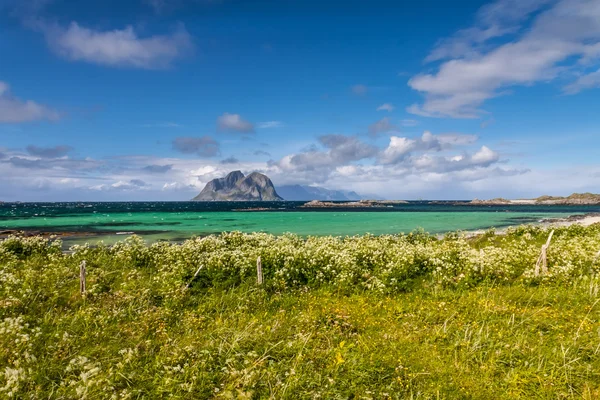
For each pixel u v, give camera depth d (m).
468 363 7.72
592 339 8.34
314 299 12.71
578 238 23.02
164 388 6.74
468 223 59.06
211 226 54.44
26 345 8.14
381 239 25.66
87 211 105.81
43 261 18.20
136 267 17.25
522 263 16.23
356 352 8.09
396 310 11.30
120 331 9.74
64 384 6.79
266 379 6.95
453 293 13.02
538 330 9.19
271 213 94.06
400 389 6.77
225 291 13.46
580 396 6.41
